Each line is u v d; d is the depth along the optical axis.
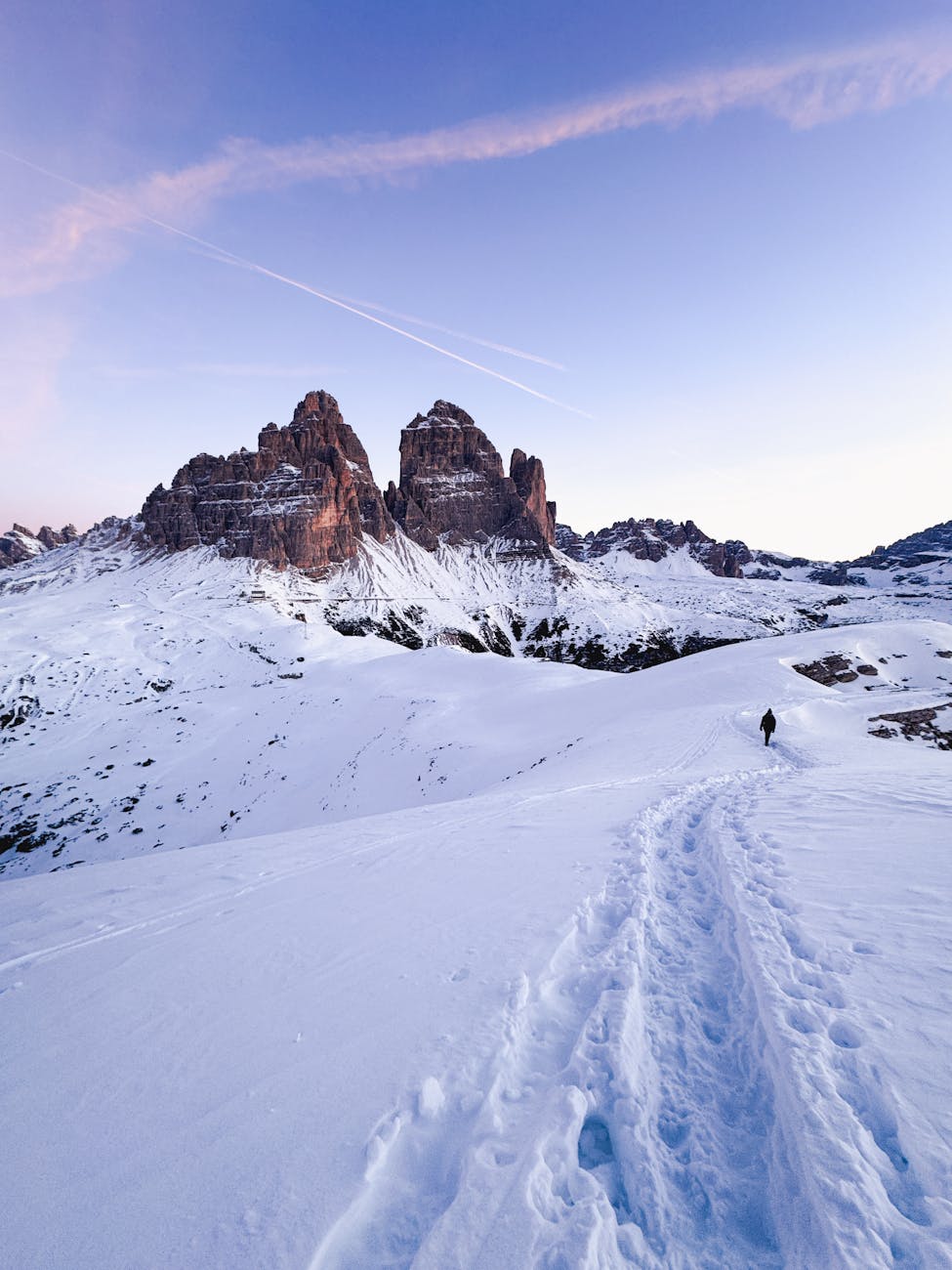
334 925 7.23
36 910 9.03
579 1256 2.70
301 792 50.88
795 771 17.39
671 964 5.85
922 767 15.33
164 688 86.38
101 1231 3.06
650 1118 3.82
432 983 5.43
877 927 5.68
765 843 9.11
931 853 7.53
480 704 58.31
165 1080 4.30
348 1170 3.33
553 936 6.24
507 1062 4.20
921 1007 4.28
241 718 71.75
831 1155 3.17
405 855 10.50
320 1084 4.09
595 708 47.66
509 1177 3.19
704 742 25.98
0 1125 3.93
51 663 91.69
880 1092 3.54
